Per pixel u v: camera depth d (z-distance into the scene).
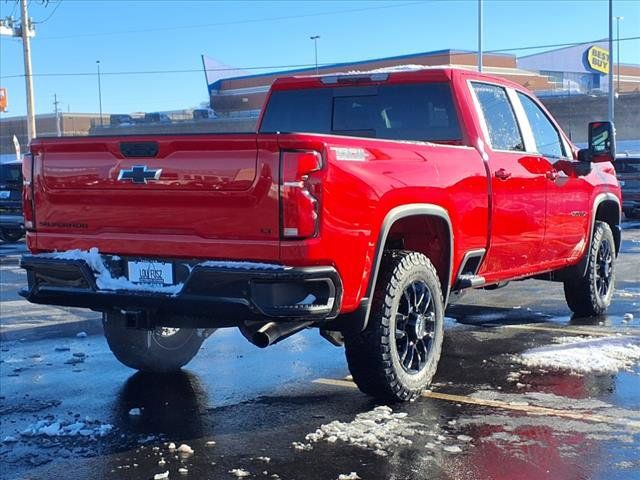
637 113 52.53
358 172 4.58
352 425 4.82
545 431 4.70
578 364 6.17
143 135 4.64
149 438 4.75
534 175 6.53
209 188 4.45
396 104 6.41
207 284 4.43
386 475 4.09
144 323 4.83
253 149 4.34
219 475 4.15
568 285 7.99
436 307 5.38
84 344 7.38
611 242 8.32
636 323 7.84
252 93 77.19
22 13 33.41
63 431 4.86
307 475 4.11
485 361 6.38
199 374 6.21
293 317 4.29
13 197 18.67
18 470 4.28
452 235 5.48
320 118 6.80
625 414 5.00
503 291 10.21
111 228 4.88
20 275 12.65
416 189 5.05
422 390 5.31
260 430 4.85
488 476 4.05
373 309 4.94
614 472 4.09
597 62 75.19
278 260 4.32
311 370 6.30
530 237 6.53
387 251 5.19
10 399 5.58
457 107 6.11
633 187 21.73
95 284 4.87
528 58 78.00
